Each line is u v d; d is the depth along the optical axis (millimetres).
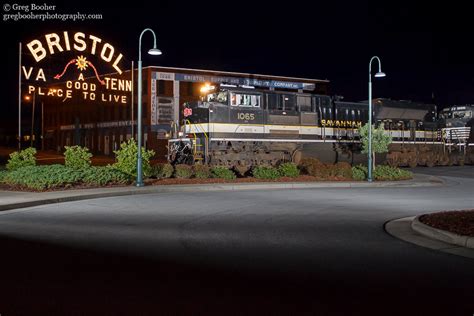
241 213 14000
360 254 8664
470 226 10234
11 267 7562
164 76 55562
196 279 6941
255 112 29797
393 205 16156
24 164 23859
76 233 10578
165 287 6535
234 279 6961
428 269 7605
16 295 6141
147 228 11297
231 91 29094
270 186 23328
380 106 36688
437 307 5785
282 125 30859
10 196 16891
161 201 17016
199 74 57625
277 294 6258
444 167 40656
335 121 33531
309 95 32344
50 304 5793
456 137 43312
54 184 19438
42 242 9562
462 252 8828
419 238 10086
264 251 8859
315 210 14734
